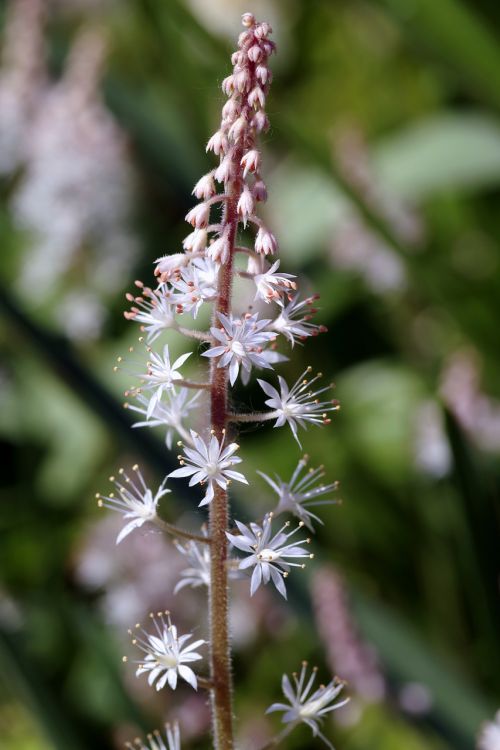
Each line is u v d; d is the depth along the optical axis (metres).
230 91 0.30
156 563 0.54
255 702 0.55
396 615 0.41
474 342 0.55
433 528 0.57
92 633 0.48
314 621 0.41
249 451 0.63
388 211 0.62
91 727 0.47
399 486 0.61
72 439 0.67
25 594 0.61
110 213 0.67
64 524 0.66
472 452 0.41
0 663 0.42
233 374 0.29
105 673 0.47
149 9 0.56
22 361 0.67
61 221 0.67
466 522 0.41
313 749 0.52
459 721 0.40
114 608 0.54
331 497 0.60
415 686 0.41
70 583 0.61
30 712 0.42
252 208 0.29
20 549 0.64
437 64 0.54
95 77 0.67
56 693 0.42
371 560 0.59
